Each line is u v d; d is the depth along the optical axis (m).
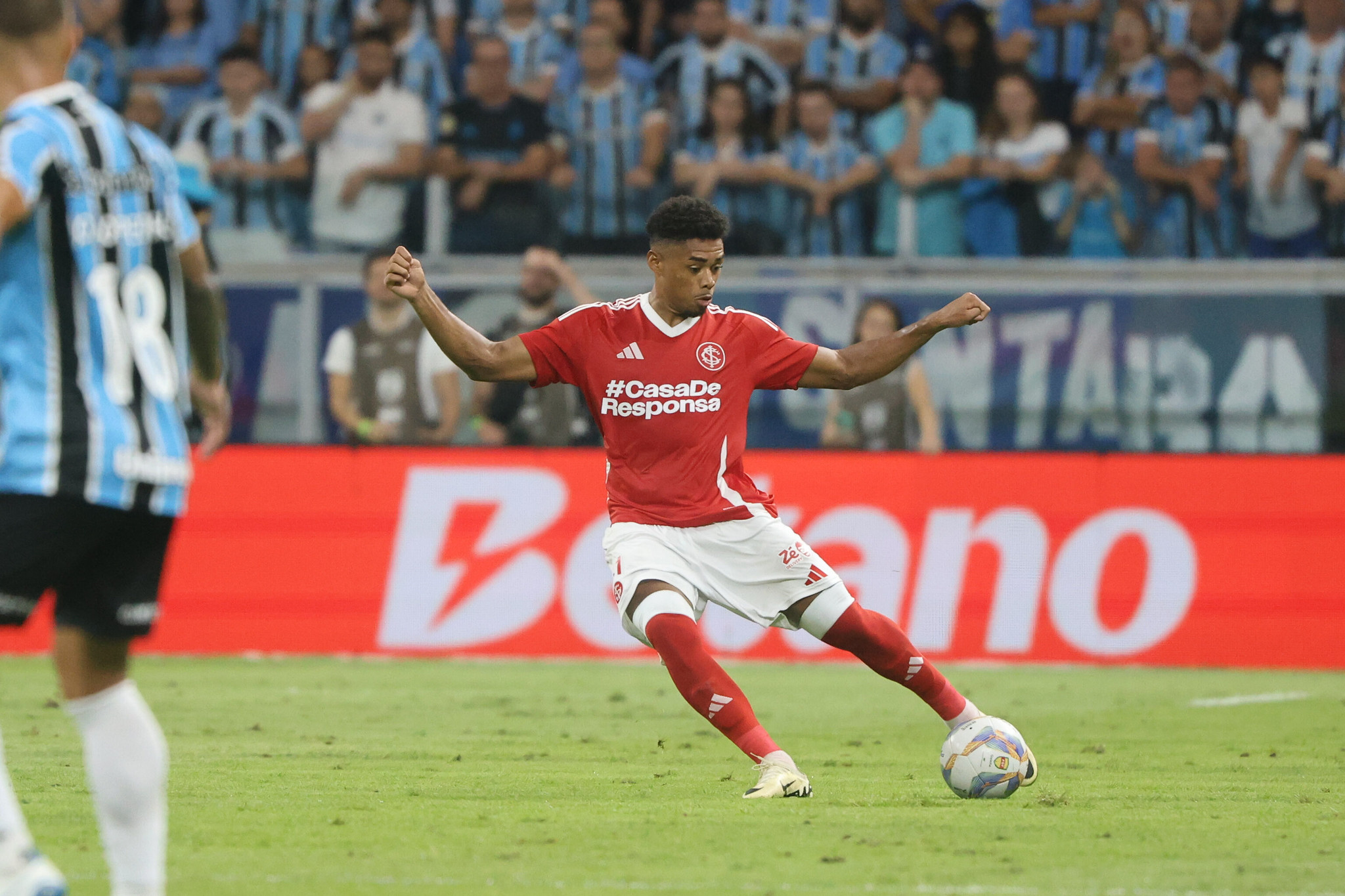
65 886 10.20
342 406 37.72
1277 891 11.12
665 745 20.88
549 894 10.96
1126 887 11.23
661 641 15.90
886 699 27.34
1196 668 33.97
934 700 16.38
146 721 10.23
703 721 23.91
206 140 43.81
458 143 43.38
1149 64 43.47
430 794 16.11
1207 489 34.34
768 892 11.05
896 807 15.22
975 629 34.34
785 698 27.45
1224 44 43.50
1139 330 40.22
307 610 34.88
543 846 12.85
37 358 9.73
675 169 43.34
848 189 43.09
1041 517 34.44
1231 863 12.25
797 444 39.91
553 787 16.66
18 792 15.91
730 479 16.44
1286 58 43.16
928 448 36.44
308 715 24.34
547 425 37.47
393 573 34.75
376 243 43.62
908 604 34.38
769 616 16.28
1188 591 34.22
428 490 34.84
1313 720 24.45
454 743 21.02
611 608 34.41
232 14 45.72
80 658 10.14
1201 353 40.19
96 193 10.03
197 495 35.00
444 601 34.66
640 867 11.92
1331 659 33.94
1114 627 34.28
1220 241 43.22
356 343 37.75
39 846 12.86
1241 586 34.19
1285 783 17.47
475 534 34.72
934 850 12.71
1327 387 39.91
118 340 10.02
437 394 37.47
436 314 15.89
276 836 13.36
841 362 16.67
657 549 16.19
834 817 14.49
